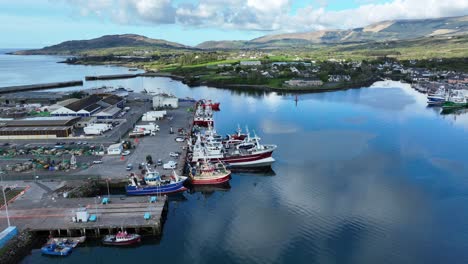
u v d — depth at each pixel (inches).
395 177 3075.8
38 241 2034.9
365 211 2459.4
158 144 3693.4
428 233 2183.8
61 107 4842.5
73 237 2052.2
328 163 3444.9
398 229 2228.1
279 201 2632.9
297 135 4490.7
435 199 2647.6
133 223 2103.8
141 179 2719.0
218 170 3061.0
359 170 3248.0
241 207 2544.3
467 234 2174.0
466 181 2987.2
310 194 2746.1
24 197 2407.7
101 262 1899.6
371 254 1974.7
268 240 2107.5
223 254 1972.2
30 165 2942.9
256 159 3351.4
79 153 3292.3
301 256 1953.7
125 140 3826.3
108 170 2906.0
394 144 4067.4
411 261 1918.1
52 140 3794.3
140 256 1961.1
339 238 2128.4
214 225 2289.6
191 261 1910.7
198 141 3560.5
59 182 2650.1
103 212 2236.7
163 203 2377.0
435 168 3294.8
